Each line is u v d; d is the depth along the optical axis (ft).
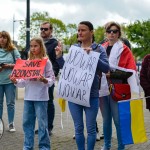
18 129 28.32
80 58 18.17
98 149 22.43
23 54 29.35
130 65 20.34
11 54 26.86
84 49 18.13
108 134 21.30
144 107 41.63
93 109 18.10
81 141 18.30
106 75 20.38
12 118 27.40
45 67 20.20
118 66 20.42
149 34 160.45
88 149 18.24
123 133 18.63
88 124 18.15
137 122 18.71
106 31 20.85
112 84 20.21
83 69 18.02
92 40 20.17
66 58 18.49
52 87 25.36
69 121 32.35
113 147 22.95
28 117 20.16
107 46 21.11
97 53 17.85
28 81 19.89
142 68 19.83
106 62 18.20
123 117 18.65
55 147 22.82
